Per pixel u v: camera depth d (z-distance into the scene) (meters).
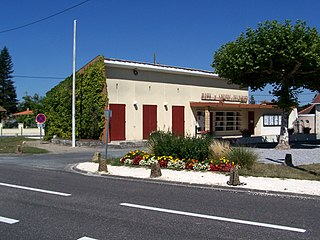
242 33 21.27
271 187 10.67
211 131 34.81
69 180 12.32
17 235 6.17
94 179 12.62
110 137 27.48
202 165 13.88
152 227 6.66
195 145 15.12
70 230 6.46
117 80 28.23
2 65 80.56
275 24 20.09
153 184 11.63
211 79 35.38
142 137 29.56
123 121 28.39
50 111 32.28
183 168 14.27
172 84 31.95
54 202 8.75
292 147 24.98
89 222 6.98
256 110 39.72
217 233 6.32
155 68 29.95
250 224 6.91
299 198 9.50
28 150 23.84
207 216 7.48
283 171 13.46
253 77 23.17
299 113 47.69
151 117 30.27
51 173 14.09
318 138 38.44
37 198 9.21
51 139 30.86
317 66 19.95
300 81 23.11
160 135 16.80
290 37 19.48
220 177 12.41
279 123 42.00
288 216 7.54
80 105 28.08
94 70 27.27
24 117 58.00
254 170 13.59
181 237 6.07
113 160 17.11
